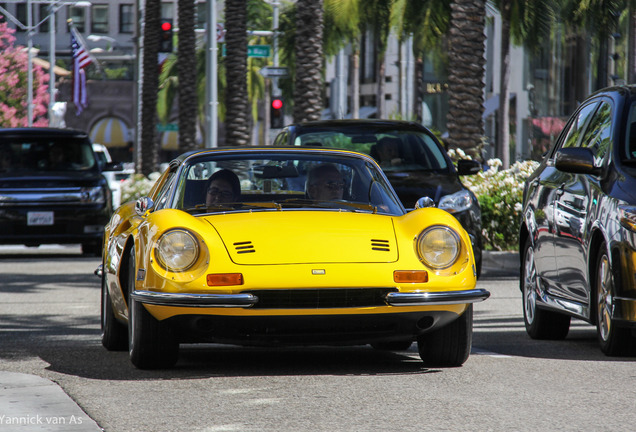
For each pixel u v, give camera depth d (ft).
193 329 32.91
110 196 91.40
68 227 88.89
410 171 62.23
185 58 162.91
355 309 32.35
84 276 73.97
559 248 40.93
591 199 38.50
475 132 97.50
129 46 404.77
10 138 91.40
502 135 173.27
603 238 37.17
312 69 119.34
